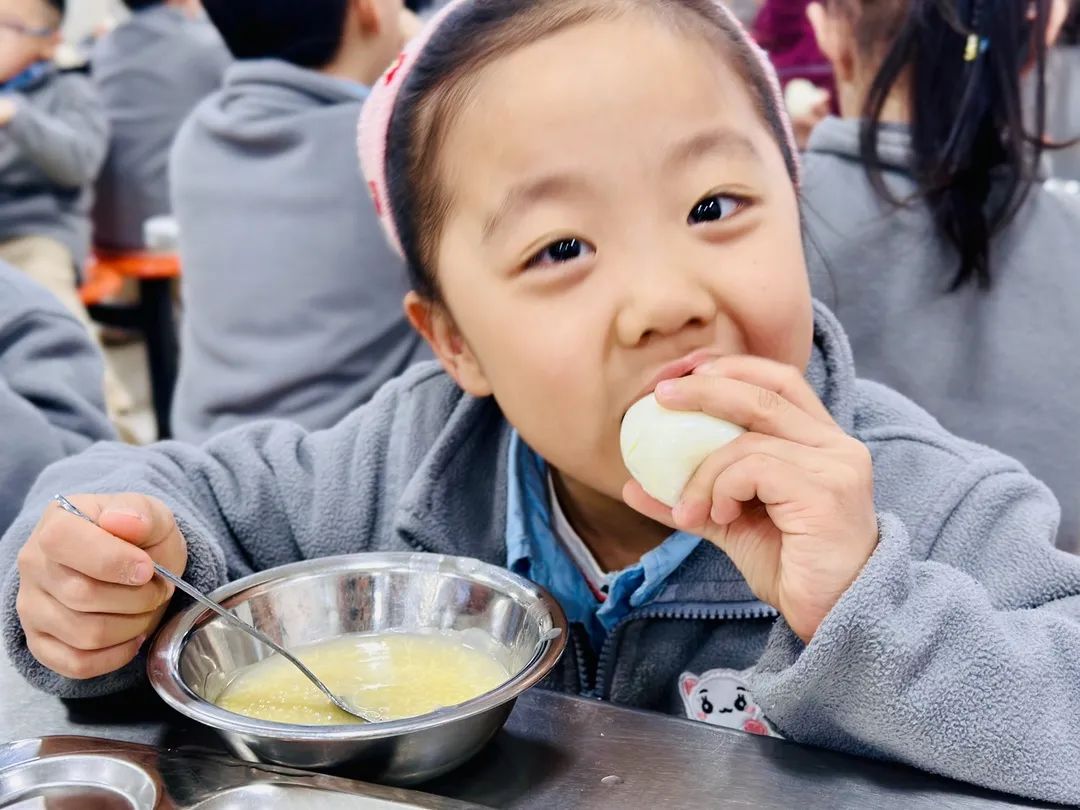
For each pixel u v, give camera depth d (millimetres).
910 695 667
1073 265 1404
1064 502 1438
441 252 860
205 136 1994
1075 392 1417
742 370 732
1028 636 715
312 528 1043
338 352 1935
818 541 697
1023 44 1415
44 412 1497
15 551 856
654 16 793
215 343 2014
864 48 1591
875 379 1493
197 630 739
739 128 777
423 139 852
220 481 1035
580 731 690
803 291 794
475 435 1040
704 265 745
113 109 4039
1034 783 647
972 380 1451
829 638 673
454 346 957
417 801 588
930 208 1418
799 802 619
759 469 703
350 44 1979
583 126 734
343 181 1885
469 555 1012
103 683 767
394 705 710
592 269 750
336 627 815
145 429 3756
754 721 908
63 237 3443
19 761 648
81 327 1612
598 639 978
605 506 962
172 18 4102
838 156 1505
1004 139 1404
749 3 2840
